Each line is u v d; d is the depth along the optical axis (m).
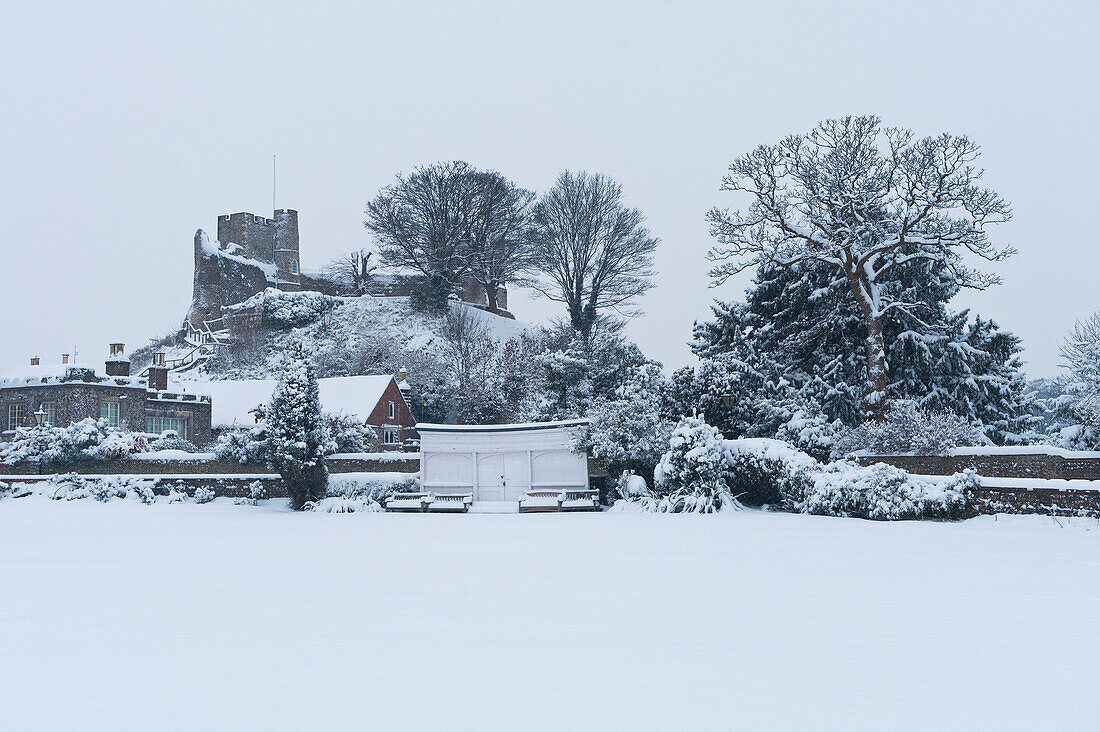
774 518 29.52
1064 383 45.78
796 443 39.06
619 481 37.69
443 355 86.12
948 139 39.00
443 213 103.12
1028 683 7.83
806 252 44.25
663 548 19.77
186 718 6.87
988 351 48.81
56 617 11.21
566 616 11.14
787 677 8.05
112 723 6.76
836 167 41.31
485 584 14.09
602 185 102.94
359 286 113.31
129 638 9.86
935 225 41.09
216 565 16.98
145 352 109.75
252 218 114.12
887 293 45.56
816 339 47.19
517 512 36.84
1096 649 9.18
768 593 12.99
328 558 18.20
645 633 10.04
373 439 55.31
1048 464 31.33
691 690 7.63
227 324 98.44
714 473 33.06
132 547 20.88
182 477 42.22
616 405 38.72
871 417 40.22
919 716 6.87
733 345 45.47
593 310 100.38
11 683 7.94
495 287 108.44
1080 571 15.41
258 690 7.66
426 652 9.09
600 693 7.54
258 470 43.25
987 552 18.58
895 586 13.63
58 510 36.38
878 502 28.62
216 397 62.69
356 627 10.44
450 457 40.78
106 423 46.38
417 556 18.52
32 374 53.62
